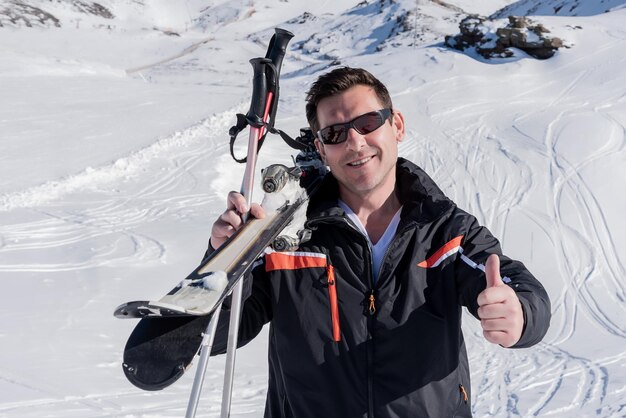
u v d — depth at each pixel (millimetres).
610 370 7047
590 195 13867
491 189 14438
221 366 6336
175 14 88125
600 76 23672
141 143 16844
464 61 26469
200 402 5453
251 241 1646
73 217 11578
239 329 1944
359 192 1985
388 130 1980
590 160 15766
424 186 1954
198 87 26891
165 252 9891
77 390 5418
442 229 1938
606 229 12484
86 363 6023
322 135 1969
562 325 9016
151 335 1466
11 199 12328
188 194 13422
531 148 16875
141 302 1206
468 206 13602
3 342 6379
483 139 18078
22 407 5016
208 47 62312
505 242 12023
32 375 5652
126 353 1441
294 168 1963
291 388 1928
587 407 5922
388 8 67500
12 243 10000
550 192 14094
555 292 10289
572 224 12648
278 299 1938
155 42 65625
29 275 8633
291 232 1911
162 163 15383
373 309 1878
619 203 13516
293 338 1917
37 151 15922
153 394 5500
